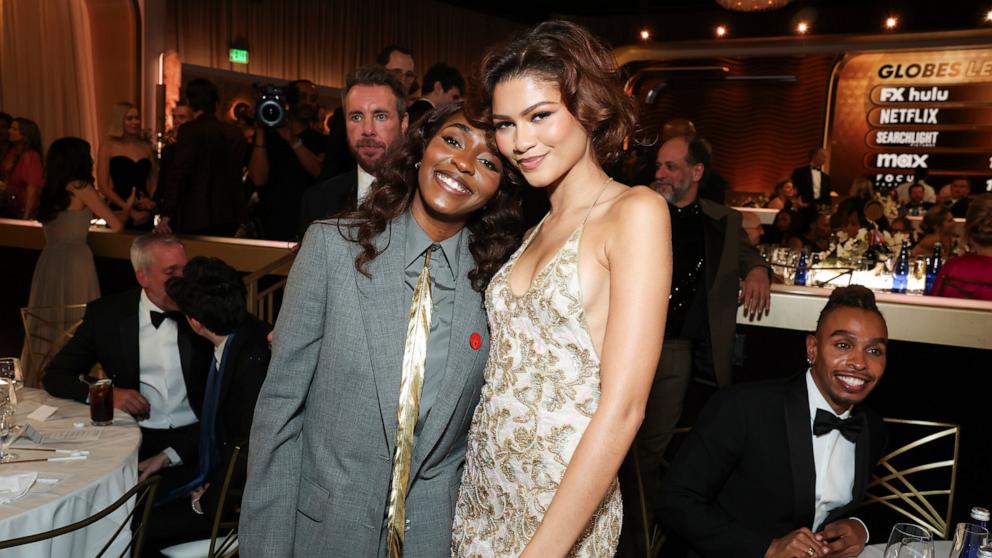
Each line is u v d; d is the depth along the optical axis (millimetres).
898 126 11727
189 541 2621
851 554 2086
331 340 1663
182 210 5094
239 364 2676
